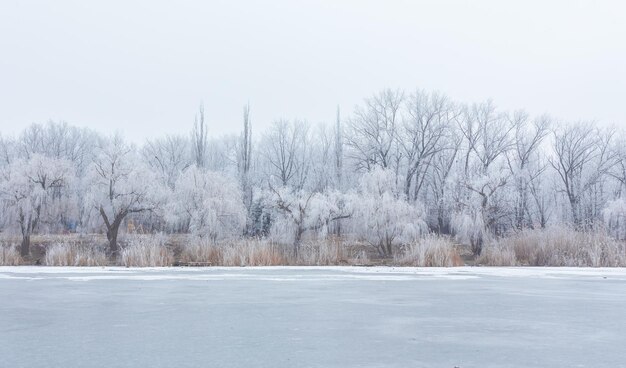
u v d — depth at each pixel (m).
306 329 9.88
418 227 32.06
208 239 30.06
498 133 54.34
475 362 7.40
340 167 53.88
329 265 28.12
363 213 31.98
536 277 21.17
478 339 9.01
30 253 33.41
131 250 26.41
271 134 59.94
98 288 16.47
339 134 55.25
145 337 9.10
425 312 11.97
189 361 7.43
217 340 8.85
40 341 8.75
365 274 22.11
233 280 19.27
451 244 28.62
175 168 56.25
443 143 53.56
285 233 31.27
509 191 35.16
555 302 13.75
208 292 15.55
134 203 33.44
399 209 32.12
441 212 38.81
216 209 32.19
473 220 32.31
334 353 7.93
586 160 54.91
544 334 9.47
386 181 33.75
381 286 17.55
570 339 9.03
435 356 7.76
